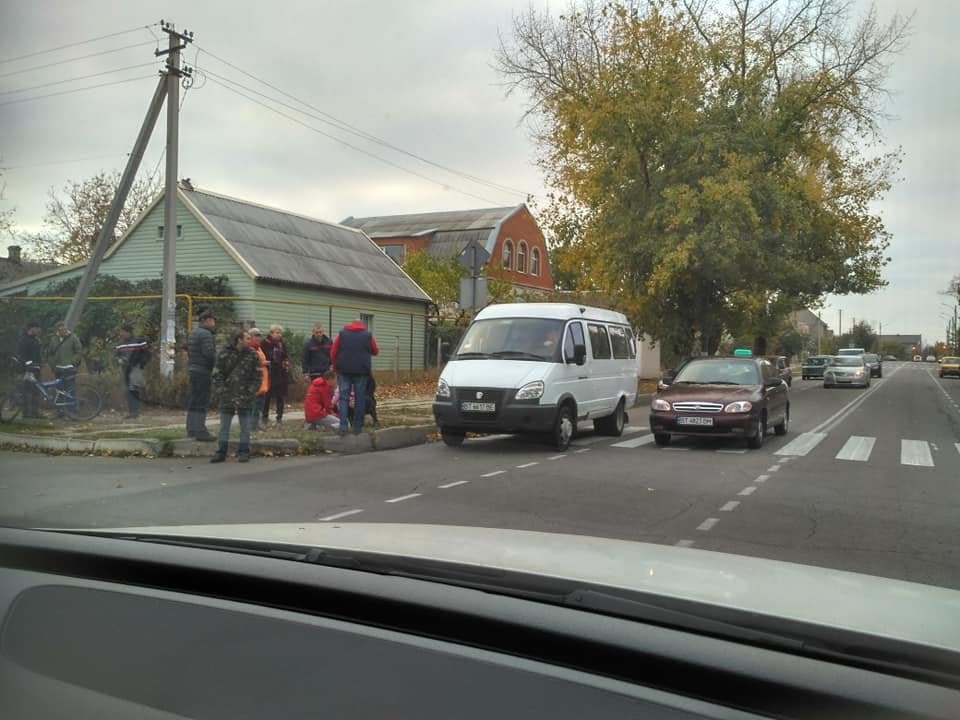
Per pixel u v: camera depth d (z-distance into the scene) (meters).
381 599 1.83
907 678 1.42
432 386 25.19
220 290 23.61
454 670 1.63
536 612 1.72
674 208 25.66
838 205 34.47
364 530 2.73
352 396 12.98
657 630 1.63
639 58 26.55
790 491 8.68
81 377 14.20
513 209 46.66
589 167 27.91
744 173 25.56
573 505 7.79
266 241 26.02
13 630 2.14
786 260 27.89
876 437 14.68
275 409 16.48
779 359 31.34
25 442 11.23
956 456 11.89
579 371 12.70
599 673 1.55
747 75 28.84
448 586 1.92
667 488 8.80
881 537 6.53
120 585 2.15
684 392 12.94
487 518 7.16
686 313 29.30
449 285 33.41
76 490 8.23
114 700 1.93
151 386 15.01
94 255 14.56
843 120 30.05
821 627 1.61
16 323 17.23
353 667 1.73
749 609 1.73
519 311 12.97
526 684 1.56
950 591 2.09
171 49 14.95
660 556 2.37
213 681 1.88
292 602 1.97
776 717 1.40
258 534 2.58
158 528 2.74
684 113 26.36
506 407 11.54
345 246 30.38
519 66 29.03
